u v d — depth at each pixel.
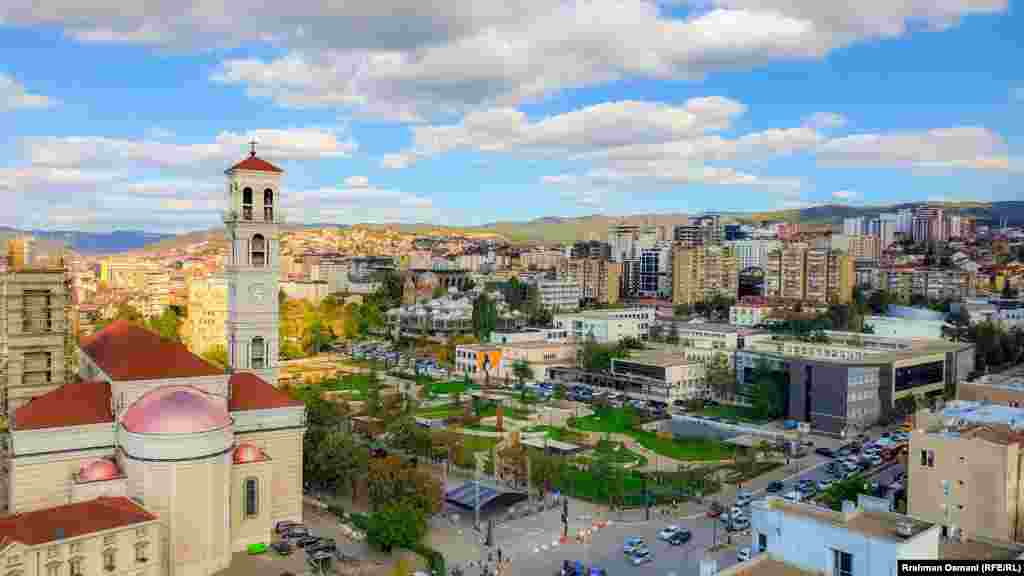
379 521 109.62
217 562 101.06
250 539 110.75
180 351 114.62
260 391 120.94
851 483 134.25
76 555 86.25
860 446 175.50
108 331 130.75
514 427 196.12
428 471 154.25
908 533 60.22
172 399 101.06
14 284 142.50
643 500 138.38
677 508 134.38
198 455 98.62
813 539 64.12
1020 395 141.75
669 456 170.62
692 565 107.38
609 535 120.56
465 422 198.50
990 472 98.44
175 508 97.00
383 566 104.75
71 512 89.31
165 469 96.75
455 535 120.06
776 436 180.00
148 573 92.25
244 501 110.50
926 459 104.31
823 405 192.25
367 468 132.88
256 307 128.62
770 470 157.62
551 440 179.00
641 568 106.44
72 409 104.94
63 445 102.88
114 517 90.88
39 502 101.62
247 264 127.25
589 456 168.88
